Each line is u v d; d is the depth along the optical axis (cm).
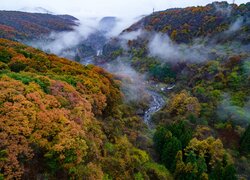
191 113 7500
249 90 8544
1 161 2389
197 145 5662
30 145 2730
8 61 5459
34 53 6825
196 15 17912
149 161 5416
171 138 5706
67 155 2855
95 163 3369
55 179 2775
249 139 6412
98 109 5000
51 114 3127
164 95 11188
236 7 16275
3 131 2636
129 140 5609
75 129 3081
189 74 12231
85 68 7031
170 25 18388
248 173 5734
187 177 5028
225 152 5847
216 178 5062
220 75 9875
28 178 2578
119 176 3847
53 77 4766
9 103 2945
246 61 10125
